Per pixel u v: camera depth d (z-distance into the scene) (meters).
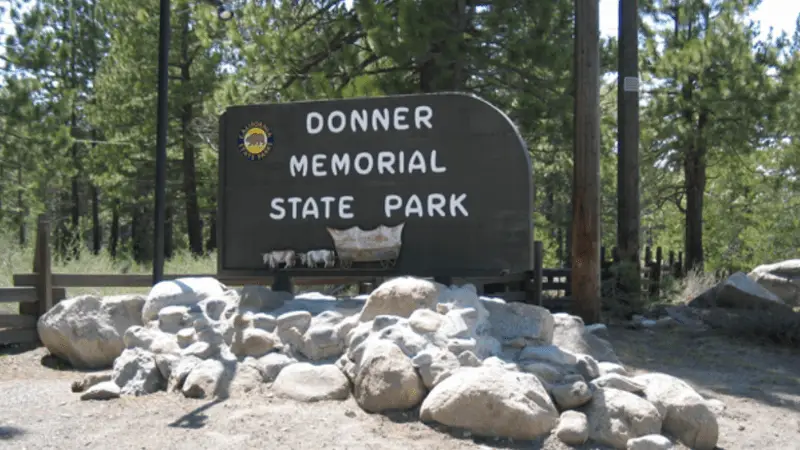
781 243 33.88
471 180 8.17
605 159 22.58
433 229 8.26
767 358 10.48
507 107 17.64
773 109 22.91
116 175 32.81
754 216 35.22
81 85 36.28
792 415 7.58
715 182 34.97
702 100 23.08
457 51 15.79
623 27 15.30
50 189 32.16
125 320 8.77
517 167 8.05
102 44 36.62
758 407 7.86
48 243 9.73
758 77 22.78
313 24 17.64
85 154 36.44
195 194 31.05
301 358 7.22
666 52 23.89
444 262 8.20
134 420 6.04
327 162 8.59
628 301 14.45
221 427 5.83
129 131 30.73
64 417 6.15
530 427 5.80
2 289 9.38
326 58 17.20
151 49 28.44
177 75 29.34
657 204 28.92
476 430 5.87
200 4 18.73
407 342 6.70
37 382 7.72
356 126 8.52
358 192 8.48
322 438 5.63
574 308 12.45
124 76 29.06
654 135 24.88
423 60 16.22
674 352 10.88
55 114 25.61
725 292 14.26
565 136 17.55
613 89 22.36
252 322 7.44
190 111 28.91
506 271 8.05
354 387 6.73
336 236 8.48
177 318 7.77
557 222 24.75
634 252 15.20
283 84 17.50
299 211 8.63
